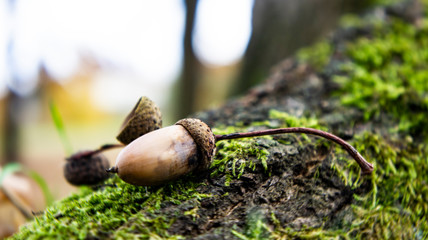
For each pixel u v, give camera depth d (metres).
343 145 0.14
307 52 0.28
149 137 0.13
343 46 0.25
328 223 0.14
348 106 0.19
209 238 0.12
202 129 0.14
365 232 0.15
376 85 0.20
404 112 0.19
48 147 1.09
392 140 0.18
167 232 0.12
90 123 1.55
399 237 0.15
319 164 0.15
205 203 0.13
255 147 0.15
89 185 0.16
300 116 0.19
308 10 0.40
